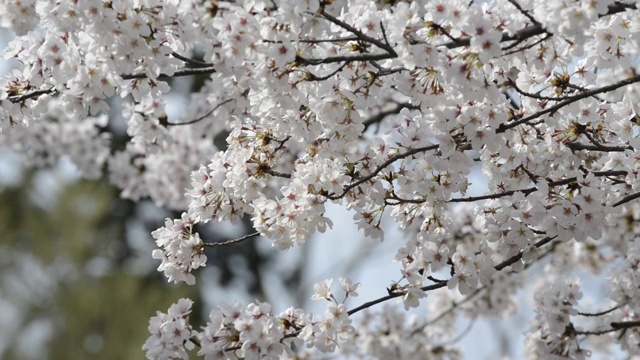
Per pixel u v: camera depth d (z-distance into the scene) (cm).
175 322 684
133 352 2373
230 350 669
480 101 613
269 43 576
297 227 659
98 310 2434
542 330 790
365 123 1016
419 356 1177
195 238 688
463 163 636
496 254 978
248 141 679
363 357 1172
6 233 2700
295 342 670
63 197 2552
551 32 574
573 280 766
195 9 568
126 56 593
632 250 854
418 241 701
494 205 700
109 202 2603
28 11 653
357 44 617
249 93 672
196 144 1240
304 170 648
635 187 668
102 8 563
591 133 682
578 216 645
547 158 666
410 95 622
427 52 564
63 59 604
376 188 657
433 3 558
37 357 2616
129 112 965
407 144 649
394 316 1176
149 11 570
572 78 669
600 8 548
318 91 621
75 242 2542
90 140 1329
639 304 822
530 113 659
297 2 557
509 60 633
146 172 1309
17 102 666
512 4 599
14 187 2734
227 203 700
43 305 2659
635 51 687
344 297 687
